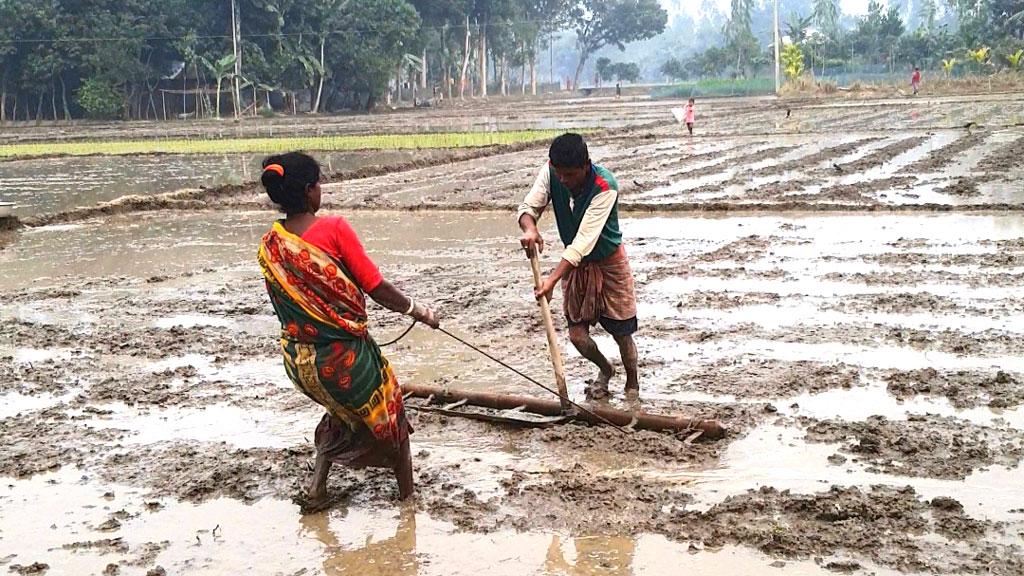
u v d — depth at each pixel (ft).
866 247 35.35
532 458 17.06
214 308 29.60
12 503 15.90
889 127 98.63
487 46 291.58
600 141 96.89
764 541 13.53
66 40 173.27
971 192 47.78
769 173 60.64
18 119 189.47
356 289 14.17
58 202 59.36
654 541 13.80
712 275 31.53
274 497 15.79
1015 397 18.76
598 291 18.98
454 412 19.04
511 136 103.81
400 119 170.09
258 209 55.98
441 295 30.27
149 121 181.27
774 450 16.78
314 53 199.93
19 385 22.29
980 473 15.51
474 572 13.15
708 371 21.31
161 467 17.15
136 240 45.16
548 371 21.80
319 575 13.25
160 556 13.94
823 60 264.52
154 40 185.88
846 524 13.97
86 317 29.09
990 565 12.66
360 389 14.23
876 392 19.52
